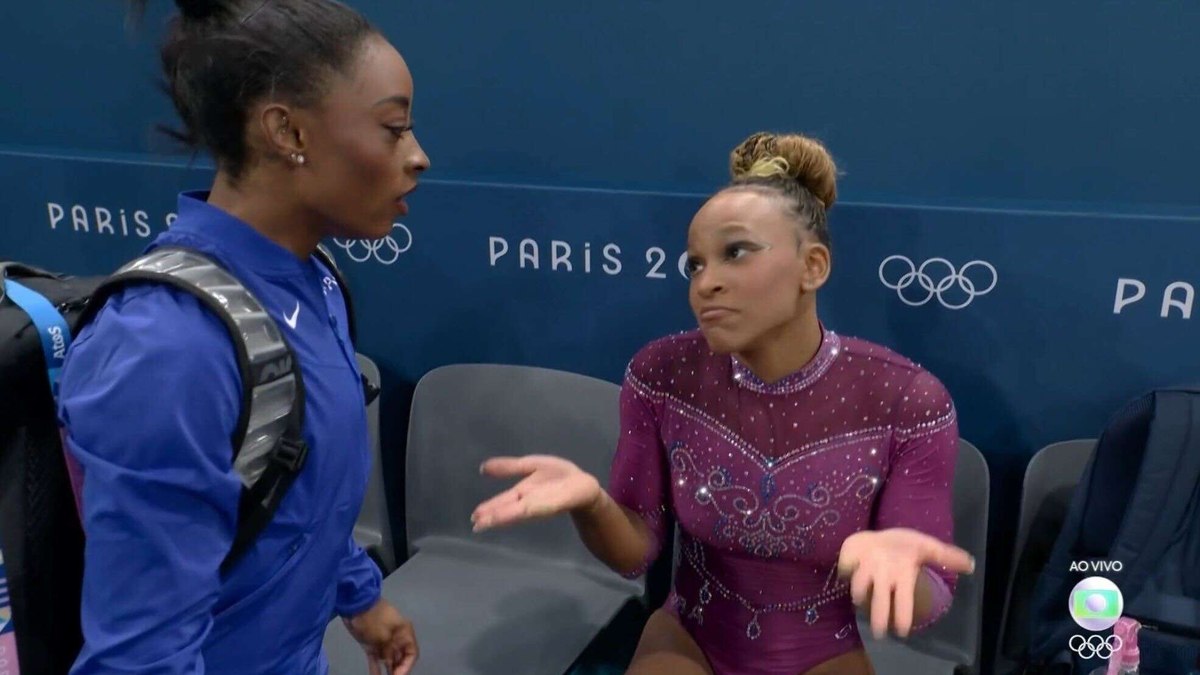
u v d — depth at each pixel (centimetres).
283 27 74
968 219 146
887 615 83
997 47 143
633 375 123
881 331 156
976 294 150
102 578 72
